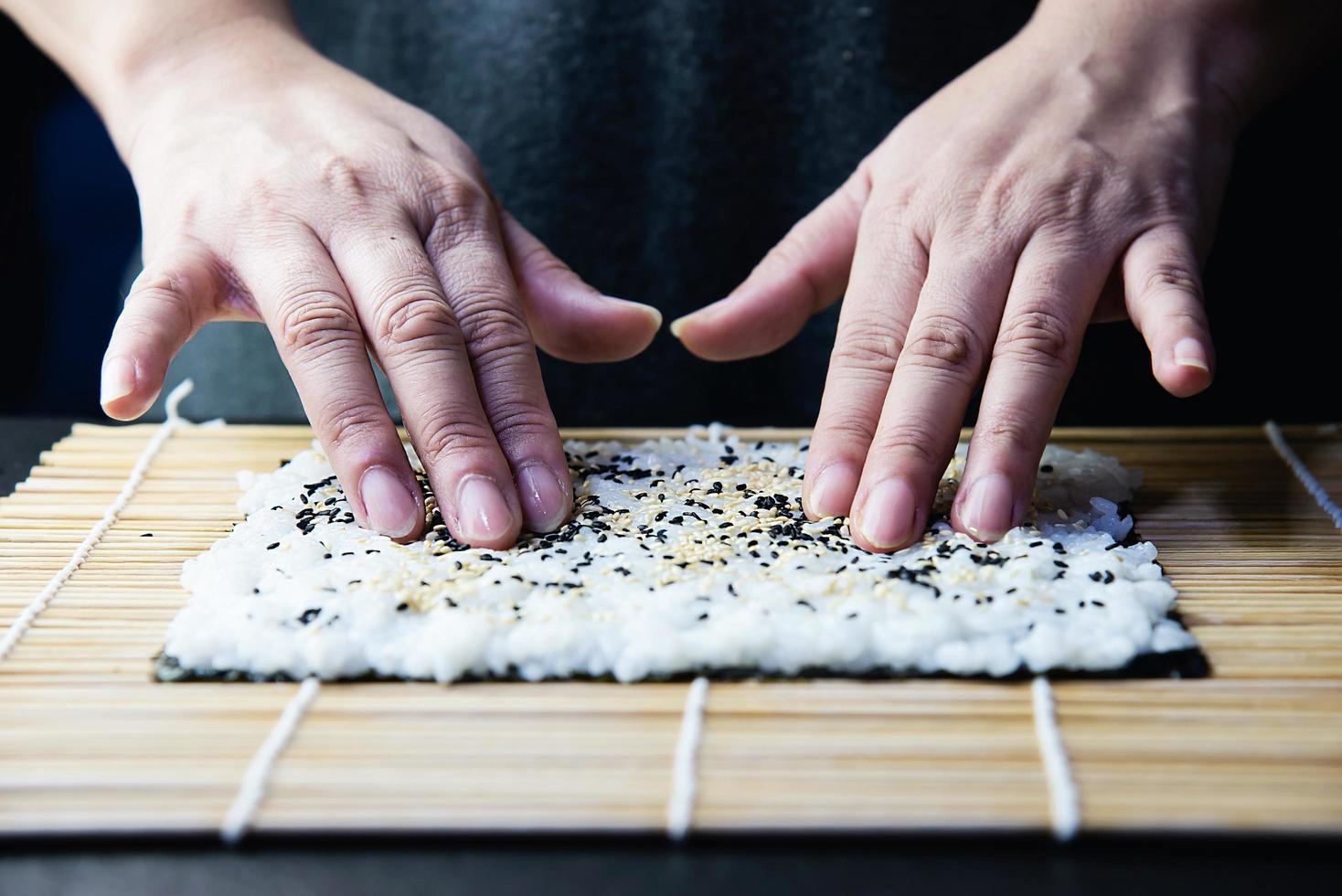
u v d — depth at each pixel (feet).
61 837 1.06
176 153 1.57
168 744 1.13
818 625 1.21
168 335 1.40
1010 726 1.15
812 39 1.93
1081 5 1.65
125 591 1.33
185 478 1.55
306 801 1.09
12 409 2.97
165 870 1.05
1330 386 1.95
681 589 1.26
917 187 1.53
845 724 1.15
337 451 1.36
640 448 1.59
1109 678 1.20
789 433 1.63
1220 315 1.94
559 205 2.00
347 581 1.27
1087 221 1.47
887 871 1.05
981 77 1.64
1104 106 1.56
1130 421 1.93
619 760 1.12
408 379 1.37
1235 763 1.11
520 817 1.07
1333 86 1.85
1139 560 1.35
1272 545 1.41
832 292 1.63
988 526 1.33
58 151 2.90
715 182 1.98
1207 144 1.58
